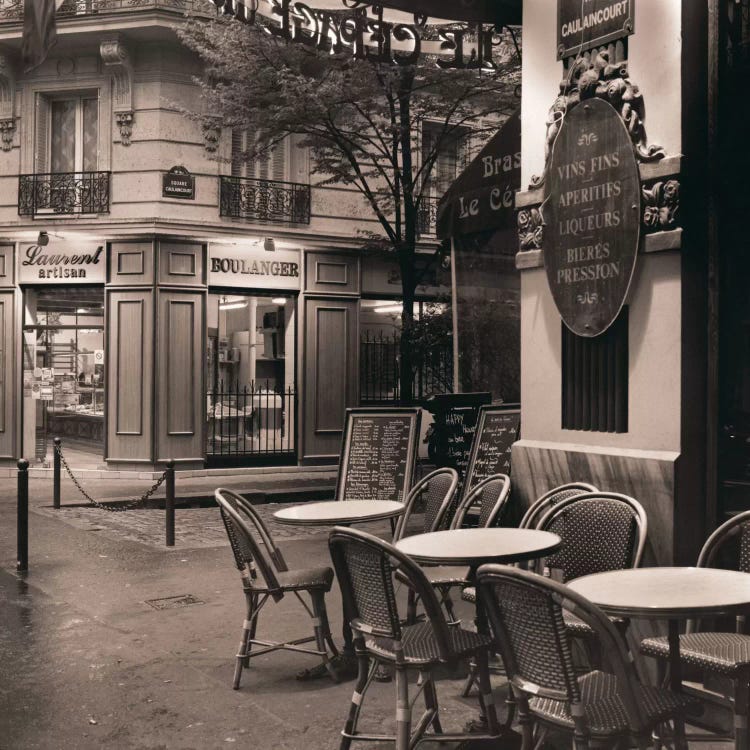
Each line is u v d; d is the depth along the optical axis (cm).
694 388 478
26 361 1733
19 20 1658
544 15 560
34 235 1706
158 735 440
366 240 1614
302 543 977
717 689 439
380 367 1862
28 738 438
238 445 1742
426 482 589
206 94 1515
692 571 368
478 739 395
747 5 489
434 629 372
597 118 513
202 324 1688
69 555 904
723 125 479
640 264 495
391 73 1353
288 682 517
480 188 959
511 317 1057
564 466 539
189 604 700
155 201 1659
